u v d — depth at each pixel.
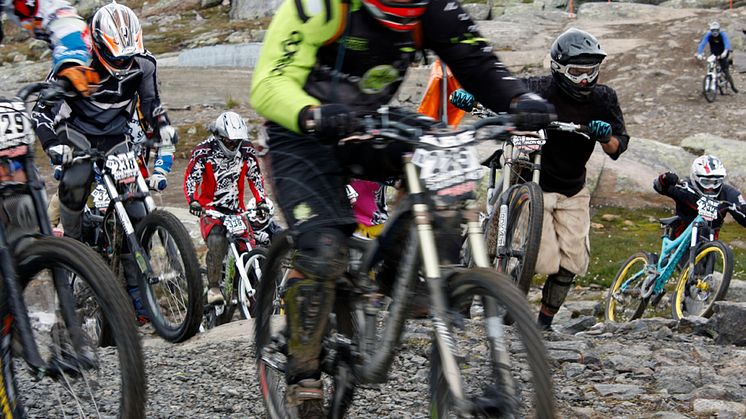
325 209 3.25
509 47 26.19
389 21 3.17
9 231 3.54
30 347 3.36
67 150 5.68
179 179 16.45
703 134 17.00
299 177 3.28
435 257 2.89
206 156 8.50
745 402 4.67
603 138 6.00
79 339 3.44
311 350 3.28
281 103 3.08
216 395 4.86
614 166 15.12
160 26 36.75
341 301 3.39
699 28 25.89
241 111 21.00
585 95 6.50
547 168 6.61
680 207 8.88
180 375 5.26
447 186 2.93
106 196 6.49
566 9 31.98
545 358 2.52
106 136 5.91
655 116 19.69
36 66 29.66
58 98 3.59
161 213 5.59
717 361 5.61
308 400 3.34
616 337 6.48
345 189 3.36
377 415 4.45
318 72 3.27
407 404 4.60
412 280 3.02
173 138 6.18
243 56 27.59
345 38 3.19
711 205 8.49
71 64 3.59
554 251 6.57
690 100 20.52
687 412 4.48
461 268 2.92
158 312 5.70
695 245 8.49
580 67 6.37
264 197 8.91
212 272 8.51
